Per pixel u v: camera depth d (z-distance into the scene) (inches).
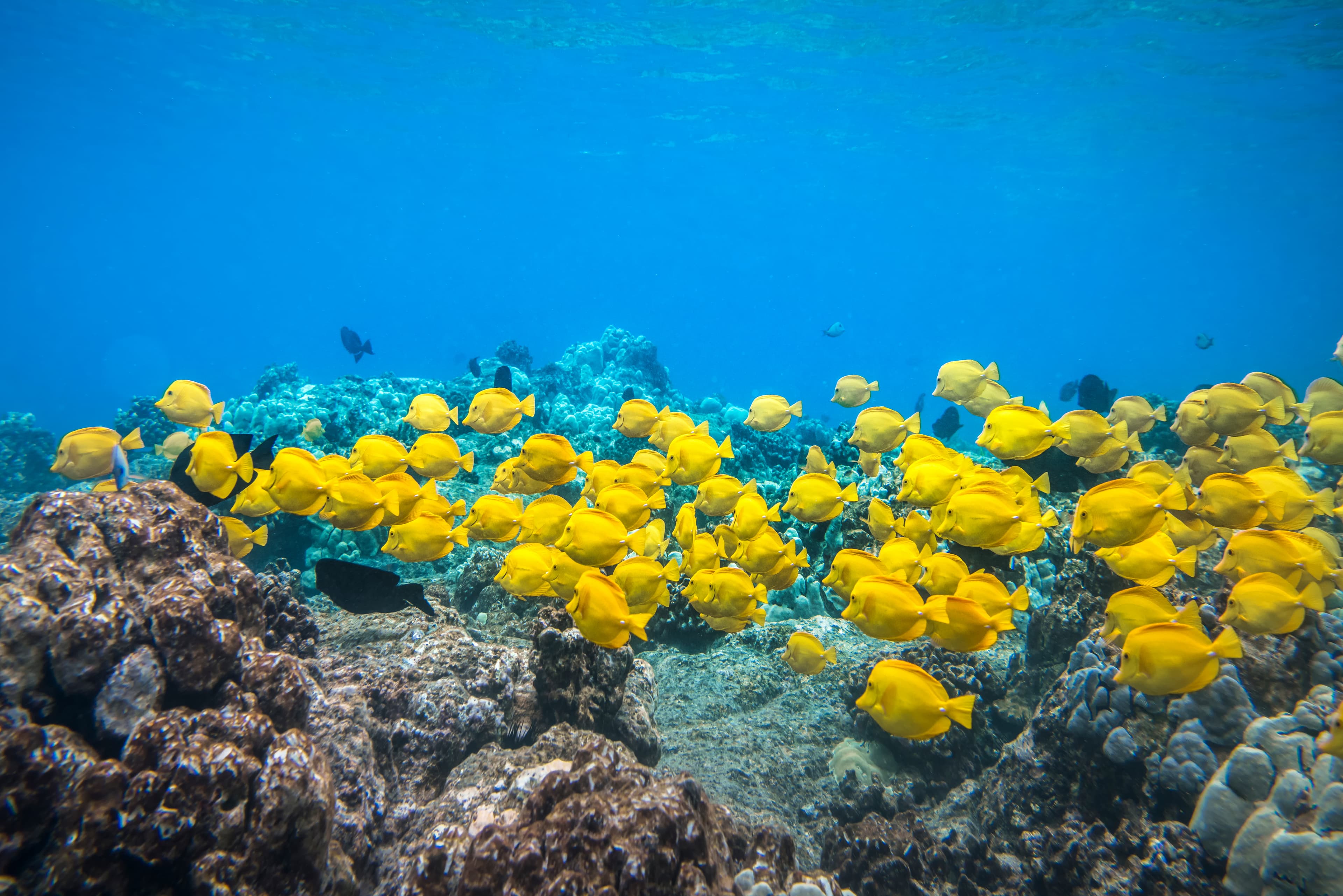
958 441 155.9
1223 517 51.1
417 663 56.4
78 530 38.8
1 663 31.1
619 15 320.5
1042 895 46.3
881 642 74.7
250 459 50.6
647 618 43.4
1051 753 51.7
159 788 29.5
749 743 64.7
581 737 51.1
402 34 363.3
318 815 32.4
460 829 36.3
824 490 59.5
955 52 338.3
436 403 73.5
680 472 60.6
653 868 30.3
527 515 55.2
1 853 27.6
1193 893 40.1
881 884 47.8
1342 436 59.8
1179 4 264.4
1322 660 44.8
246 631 43.9
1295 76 336.5
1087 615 63.2
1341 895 33.8
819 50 351.3
